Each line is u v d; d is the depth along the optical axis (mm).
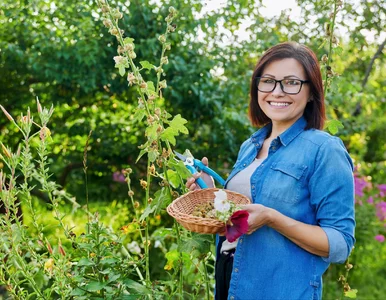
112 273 2094
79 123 4777
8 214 2115
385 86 6234
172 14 2127
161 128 1992
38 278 2383
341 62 5621
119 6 4266
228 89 4477
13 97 4668
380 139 6539
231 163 4711
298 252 1753
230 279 1913
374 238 5344
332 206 1709
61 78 4273
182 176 2061
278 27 4910
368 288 4844
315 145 1766
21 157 2184
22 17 4332
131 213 4941
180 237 2182
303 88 1827
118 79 4500
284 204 1751
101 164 4949
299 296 1731
